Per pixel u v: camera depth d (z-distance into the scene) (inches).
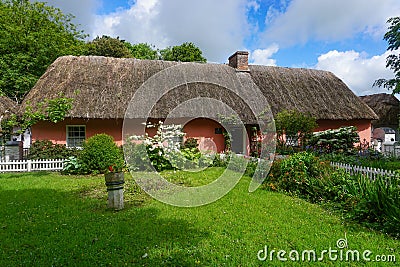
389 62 733.3
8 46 839.7
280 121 559.2
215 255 161.0
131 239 183.0
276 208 252.8
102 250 167.2
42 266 149.1
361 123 718.5
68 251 166.4
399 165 410.0
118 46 1307.8
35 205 265.4
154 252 164.1
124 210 249.3
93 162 445.1
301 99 679.7
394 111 963.3
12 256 160.4
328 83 764.6
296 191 301.4
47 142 532.1
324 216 230.1
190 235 189.9
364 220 215.3
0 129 548.4
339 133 550.9
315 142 562.6
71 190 328.8
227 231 197.3
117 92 578.2
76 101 538.0
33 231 198.1
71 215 234.8
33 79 840.3
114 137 594.6
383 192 210.4
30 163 471.8
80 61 649.6
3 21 840.9
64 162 472.1
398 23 677.9
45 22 924.0
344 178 276.5
